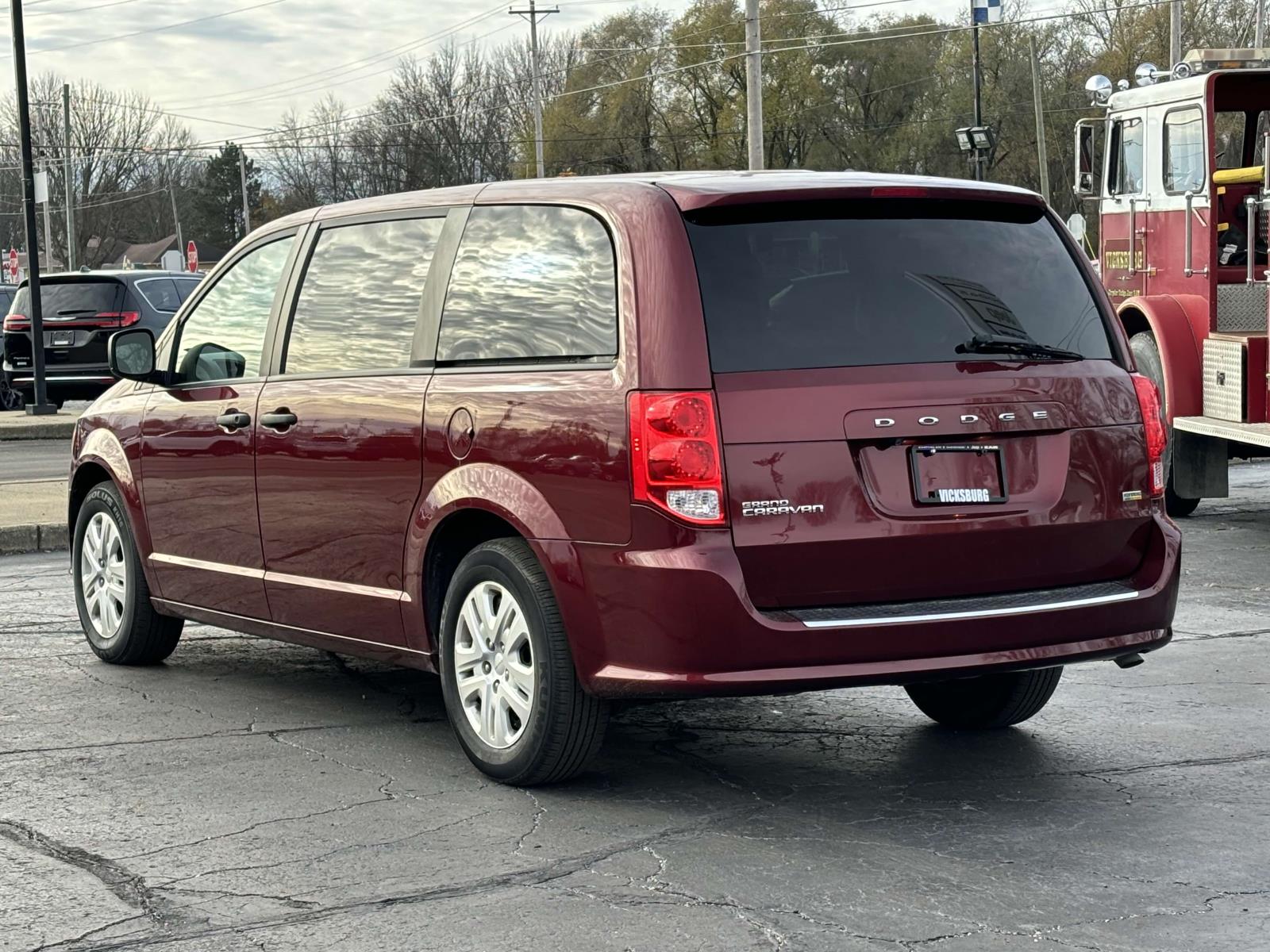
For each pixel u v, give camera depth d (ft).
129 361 22.41
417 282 18.98
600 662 16.16
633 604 15.76
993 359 16.63
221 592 21.63
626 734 19.85
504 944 12.88
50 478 52.11
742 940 12.91
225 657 24.70
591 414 16.17
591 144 263.49
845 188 16.56
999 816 16.34
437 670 18.54
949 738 19.62
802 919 13.37
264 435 20.42
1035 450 16.76
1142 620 17.20
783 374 15.83
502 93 329.11
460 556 18.42
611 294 16.47
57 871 14.80
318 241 20.71
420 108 334.24
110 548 24.07
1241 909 13.60
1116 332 17.78
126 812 16.66
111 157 359.66
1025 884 14.26
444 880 14.44
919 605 16.12
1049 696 19.42
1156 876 14.47
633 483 15.71
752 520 15.55
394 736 19.74
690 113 257.96
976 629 16.12
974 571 16.37
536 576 16.78
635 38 264.31
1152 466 17.61
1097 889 14.12
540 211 17.71
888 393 16.01
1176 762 18.37
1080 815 16.35
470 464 17.43
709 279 15.97
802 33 249.75
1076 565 17.01
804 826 16.02
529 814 16.46
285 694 22.11
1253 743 19.22
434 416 17.94
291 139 342.85
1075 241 18.02
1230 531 37.29
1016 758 18.63
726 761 18.54
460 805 16.79
